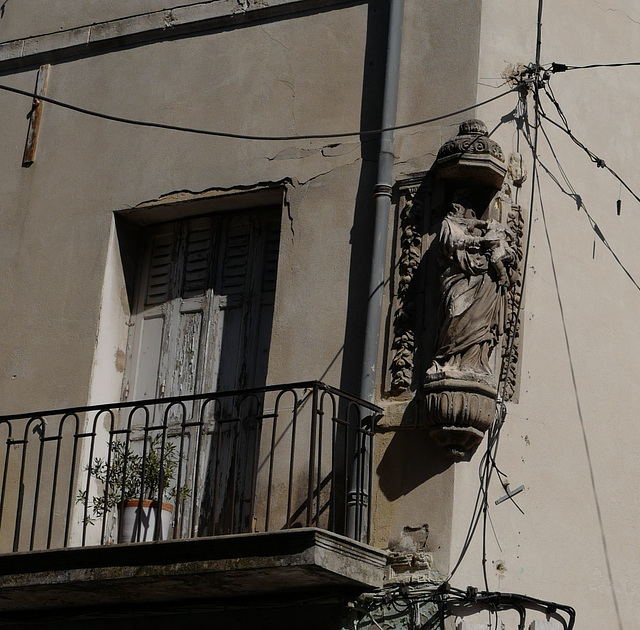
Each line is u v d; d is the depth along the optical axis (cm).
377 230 1229
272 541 1091
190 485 1293
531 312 1235
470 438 1149
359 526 1154
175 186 1359
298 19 1356
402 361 1189
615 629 1211
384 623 1136
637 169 1361
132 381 1362
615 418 1272
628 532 1249
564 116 1309
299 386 1130
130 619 1245
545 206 1268
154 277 1389
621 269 1320
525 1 1304
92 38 1456
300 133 1314
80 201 1410
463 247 1172
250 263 1341
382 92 1285
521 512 1183
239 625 1188
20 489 1235
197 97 1380
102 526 1197
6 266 1428
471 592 1128
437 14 1284
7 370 1389
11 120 1484
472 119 1220
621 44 1378
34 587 1198
